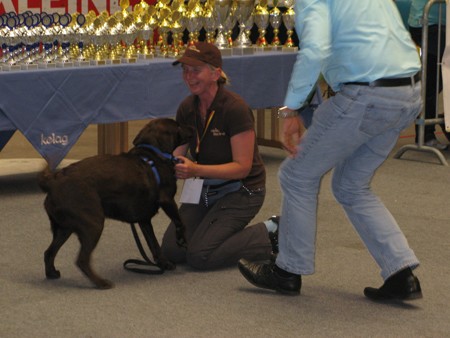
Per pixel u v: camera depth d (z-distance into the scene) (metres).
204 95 5.28
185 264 5.49
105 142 8.29
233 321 4.51
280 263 4.83
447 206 7.12
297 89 4.27
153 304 4.75
